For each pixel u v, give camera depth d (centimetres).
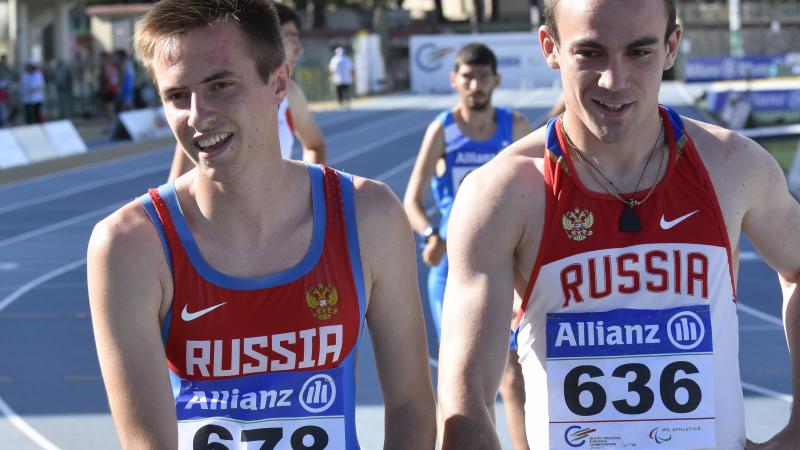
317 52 11431
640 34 557
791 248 633
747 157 612
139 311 556
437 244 1369
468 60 1402
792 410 625
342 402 577
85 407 1573
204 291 563
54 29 8981
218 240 566
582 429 595
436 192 1443
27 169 5162
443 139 1420
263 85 551
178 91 543
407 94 10894
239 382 569
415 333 602
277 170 566
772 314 2105
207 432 566
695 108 7369
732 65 10119
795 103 6794
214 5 536
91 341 1989
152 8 546
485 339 577
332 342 573
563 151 598
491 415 571
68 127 5988
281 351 568
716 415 596
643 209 593
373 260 585
